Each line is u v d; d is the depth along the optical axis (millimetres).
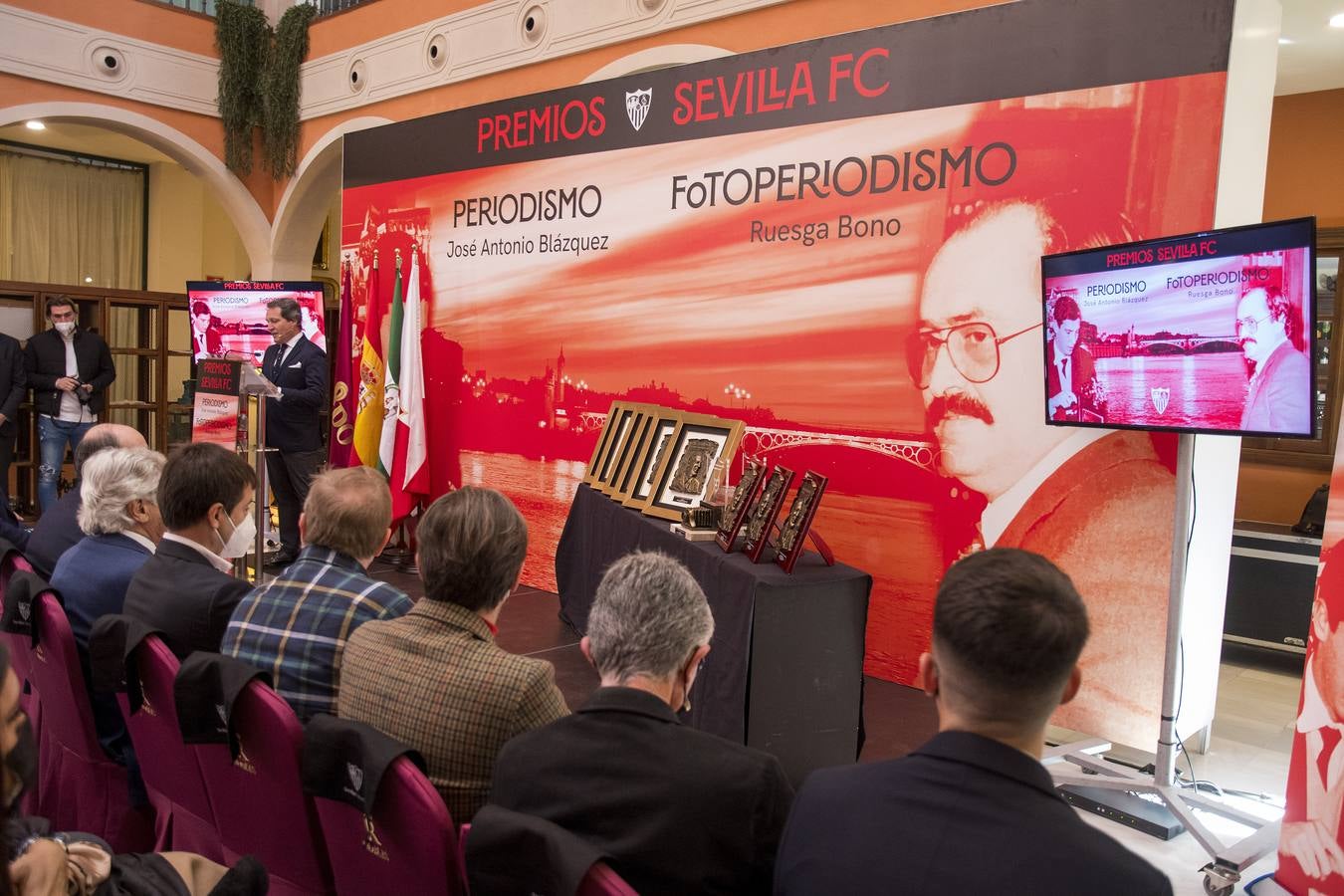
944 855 1024
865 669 4117
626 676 1473
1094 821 2971
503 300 5652
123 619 2049
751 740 2734
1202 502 3338
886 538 4020
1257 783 3266
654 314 4863
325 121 9211
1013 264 3611
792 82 4254
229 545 2711
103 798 2359
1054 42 3475
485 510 1746
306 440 5680
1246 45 3221
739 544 3221
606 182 5043
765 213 4383
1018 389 3605
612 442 4430
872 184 4008
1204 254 2637
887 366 3996
